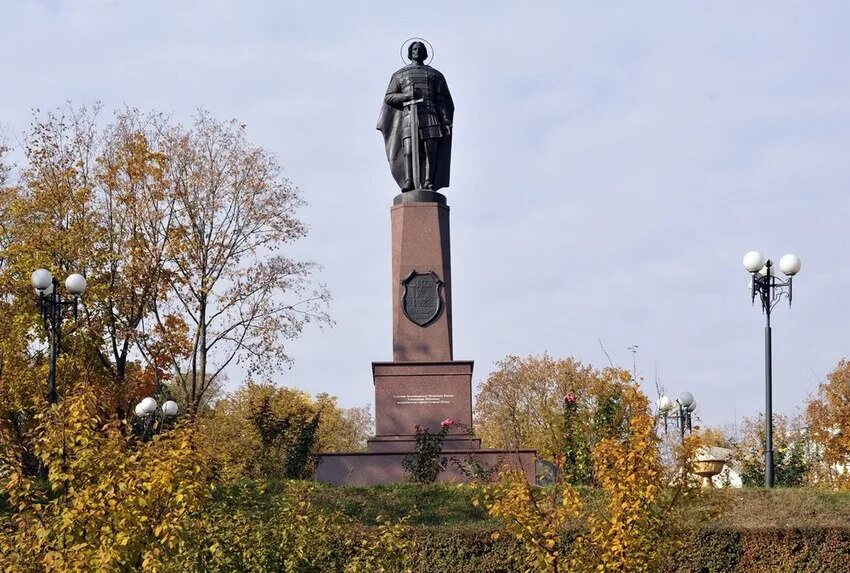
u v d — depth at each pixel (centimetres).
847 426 4162
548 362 5881
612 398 2656
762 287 2664
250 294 4078
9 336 3731
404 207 2984
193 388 4000
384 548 1667
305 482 2419
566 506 1559
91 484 1426
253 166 4084
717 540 2128
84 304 3753
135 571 1384
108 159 3991
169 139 4038
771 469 2575
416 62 3086
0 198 3944
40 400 1549
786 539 2130
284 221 4094
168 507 1427
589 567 1528
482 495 2031
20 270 3741
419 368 2852
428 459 2619
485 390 5903
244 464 2980
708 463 2441
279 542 1645
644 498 1533
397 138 3058
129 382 3894
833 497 2453
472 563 2091
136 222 3916
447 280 2966
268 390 4922
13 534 1523
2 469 1479
